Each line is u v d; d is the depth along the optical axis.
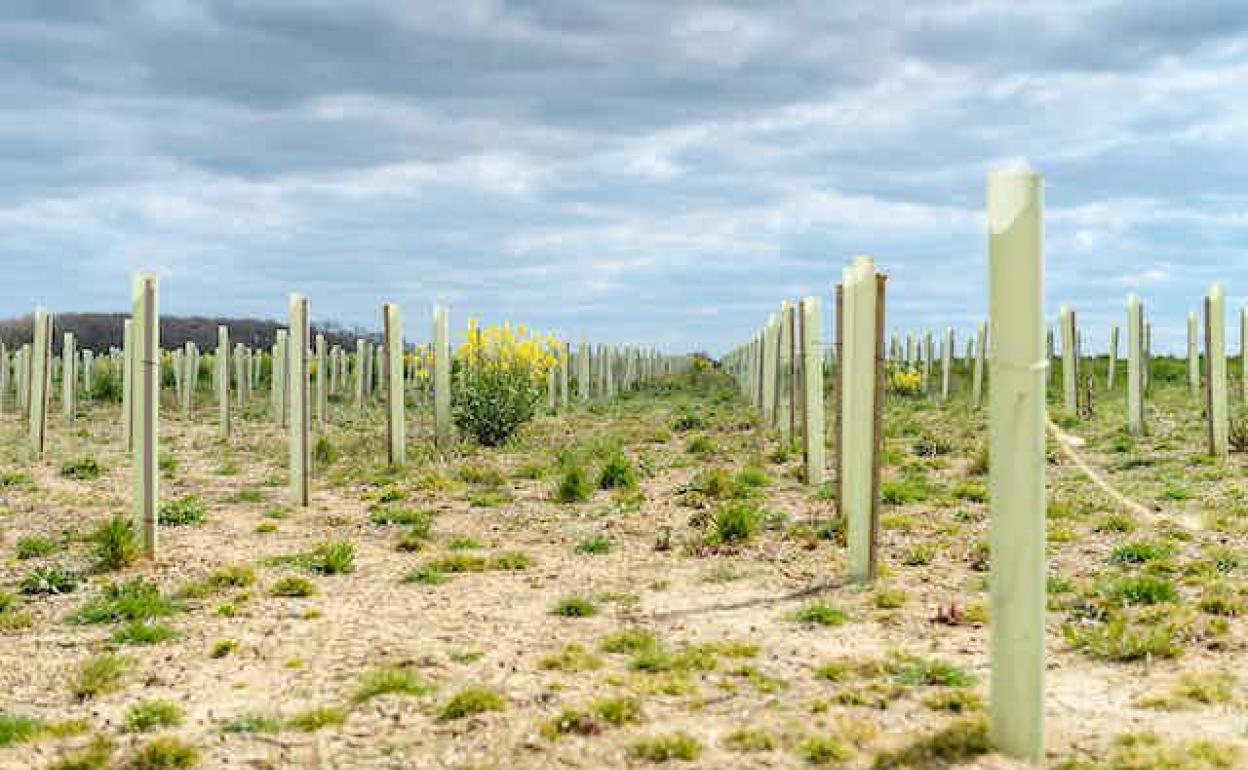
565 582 9.58
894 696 6.12
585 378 40.06
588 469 17.31
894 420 25.34
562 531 12.23
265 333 61.94
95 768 5.29
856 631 7.66
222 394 23.86
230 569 9.60
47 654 7.39
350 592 9.25
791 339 18.67
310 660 7.14
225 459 20.36
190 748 5.41
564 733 5.61
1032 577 5.08
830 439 20.28
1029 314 5.02
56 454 20.72
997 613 5.18
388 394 18.08
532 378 22.62
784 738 5.50
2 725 5.80
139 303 10.45
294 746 5.57
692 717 5.85
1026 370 5.04
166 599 8.93
